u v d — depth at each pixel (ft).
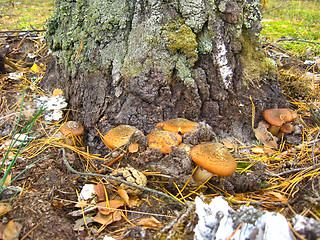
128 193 1.00
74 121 1.30
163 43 1.21
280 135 1.40
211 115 1.34
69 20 1.39
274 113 1.35
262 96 1.39
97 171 1.13
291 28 3.30
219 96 1.32
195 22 1.22
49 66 1.65
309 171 1.14
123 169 1.02
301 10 4.29
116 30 1.26
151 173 1.07
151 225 0.90
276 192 1.08
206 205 0.83
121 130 1.14
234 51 1.34
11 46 2.15
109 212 0.95
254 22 1.39
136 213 0.97
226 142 1.27
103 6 1.26
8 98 1.54
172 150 1.04
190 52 1.23
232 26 1.31
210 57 1.29
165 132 1.10
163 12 1.20
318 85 1.84
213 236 0.76
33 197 0.95
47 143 1.24
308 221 0.71
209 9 1.23
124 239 0.86
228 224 0.75
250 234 0.73
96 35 1.29
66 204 0.99
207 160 0.97
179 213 0.88
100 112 1.30
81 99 1.37
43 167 1.11
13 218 0.86
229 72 1.32
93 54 1.31
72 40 1.37
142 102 1.26
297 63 2.20
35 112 1.42
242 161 1.14
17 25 3.15
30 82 1.70
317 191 0.98
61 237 0.83
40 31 2.32
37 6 4.56
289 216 0.90
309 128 1.48
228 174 0.96
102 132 1.29
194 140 1.12
